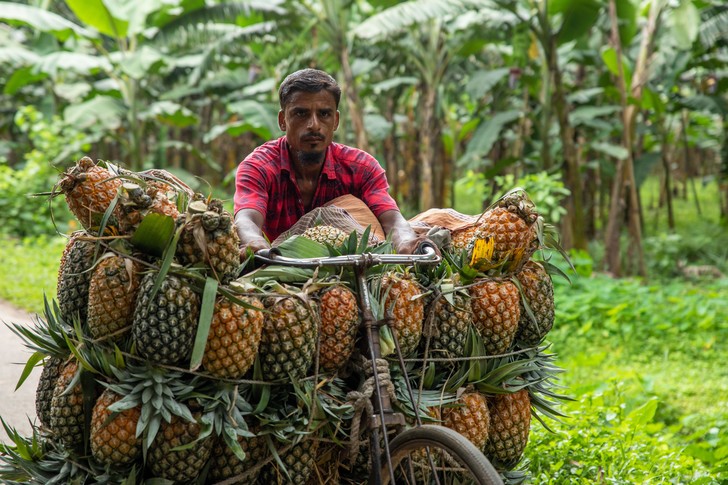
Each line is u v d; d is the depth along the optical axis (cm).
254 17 1123
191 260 245
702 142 1850
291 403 263
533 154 1232
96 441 243
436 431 249
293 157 350
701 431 474
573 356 690
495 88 1195
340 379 274
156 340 237
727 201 1644
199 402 245
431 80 1118
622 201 1216
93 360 251
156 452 245
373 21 909
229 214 247
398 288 276
